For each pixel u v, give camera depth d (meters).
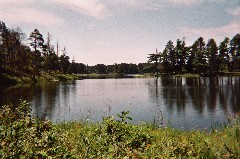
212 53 117.38
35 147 5.86
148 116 22.62
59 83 74.75
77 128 11.07
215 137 9.62
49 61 96.50
